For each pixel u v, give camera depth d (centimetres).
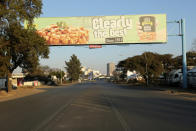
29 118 1194
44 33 3600
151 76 5975
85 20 3553
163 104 1758
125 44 3603
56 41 3581
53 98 2464
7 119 1179
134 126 963
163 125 980
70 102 1962
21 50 3072
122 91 3534
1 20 2434
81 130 898
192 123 1020
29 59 3462
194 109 1473
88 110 1455
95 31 3544
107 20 3531
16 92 3806
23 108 1647
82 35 3553
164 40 3484
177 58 7312
